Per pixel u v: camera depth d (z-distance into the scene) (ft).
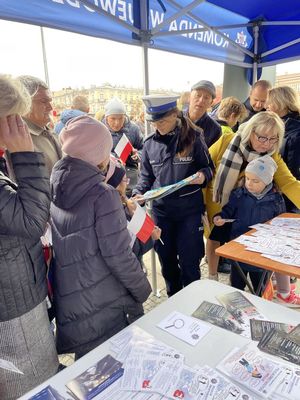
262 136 5.79
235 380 2.35
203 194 6.91
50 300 4.04
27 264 3.35
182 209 6.32
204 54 9.21
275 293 6.25
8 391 3.44
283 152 6.95
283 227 5.41
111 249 3.60
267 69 14.49
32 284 3.43
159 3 7.28
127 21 6.68
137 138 10.57
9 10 4.87
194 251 6.57
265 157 5.77
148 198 5.24
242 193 5.99
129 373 2.44
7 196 2.96
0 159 3.36
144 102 5.89
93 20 6.11
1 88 2.79
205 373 2.42
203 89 7.41
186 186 6.20
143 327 2.97
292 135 6.81
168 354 2.62
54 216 3.75
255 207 5.89
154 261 7.99
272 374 2.40
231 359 2.56
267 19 10.78
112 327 3.91
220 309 3.23
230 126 9.12
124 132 10.14
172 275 7.19
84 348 3.85
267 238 4.95
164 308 3.26
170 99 5.76
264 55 11.35
